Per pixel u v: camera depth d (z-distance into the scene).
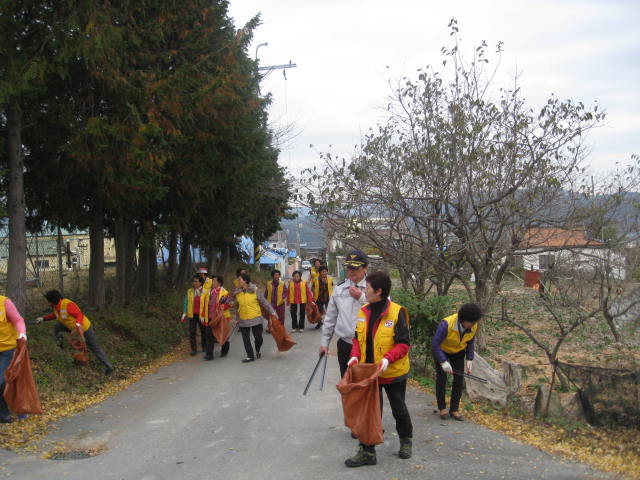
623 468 4.91
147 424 7.05
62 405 7.88
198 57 12.87
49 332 10.36
